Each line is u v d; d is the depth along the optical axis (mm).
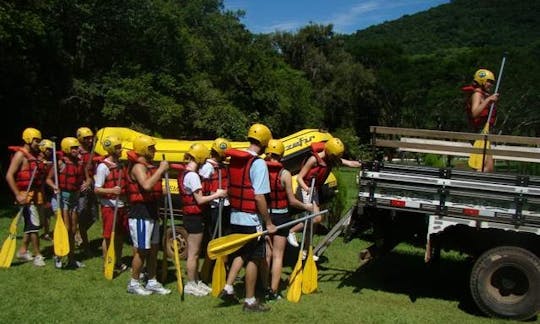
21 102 17125
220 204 6215
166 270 6547
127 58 20312
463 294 6441
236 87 34438
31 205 6957
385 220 6273
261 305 5457
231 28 34031
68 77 18219
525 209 5215
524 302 5281
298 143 7555
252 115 33125
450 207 5434
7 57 14711
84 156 7621
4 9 13805
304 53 50812
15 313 5234
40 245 8273
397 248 8914
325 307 5664
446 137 5754
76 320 5086
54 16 17578
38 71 17234
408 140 6434
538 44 56969
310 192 6199
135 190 5789
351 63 51438
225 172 6660
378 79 49156
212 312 5383
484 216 5309
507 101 37562
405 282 6918
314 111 42375
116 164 6766
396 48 59094
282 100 36000
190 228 5980
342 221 6102
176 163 7914
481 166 5961
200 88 25047
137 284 5961
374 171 5719
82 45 18875
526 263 5258
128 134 8852
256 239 5363
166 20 22594
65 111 19000
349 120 50094
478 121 6410
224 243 5379
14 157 6914
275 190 5797
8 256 6906
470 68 46312
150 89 19000
